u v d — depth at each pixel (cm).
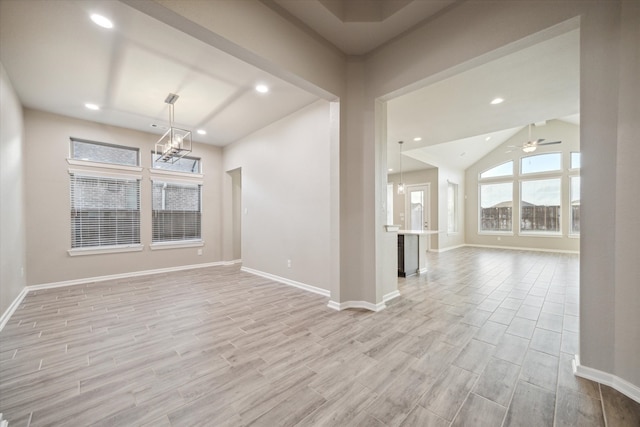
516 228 916
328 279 376
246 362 203
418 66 261
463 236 1035
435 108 416
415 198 944
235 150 584
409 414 149
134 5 166
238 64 290
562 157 835
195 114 432
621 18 162
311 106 397
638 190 157
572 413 148
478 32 219
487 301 346
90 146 470
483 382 177
